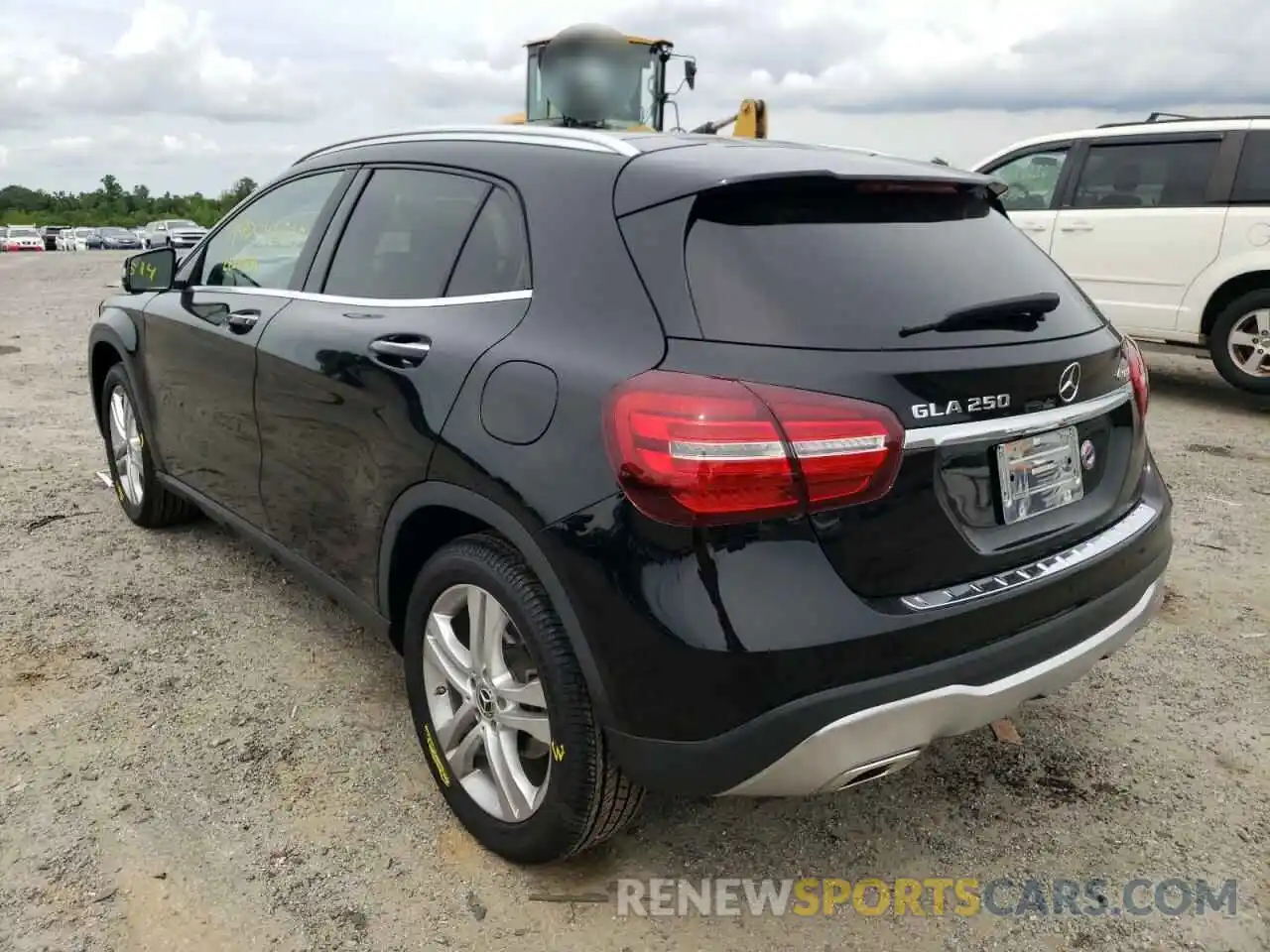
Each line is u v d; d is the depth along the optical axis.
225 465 3.72
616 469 2.05
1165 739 3.16
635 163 2.41
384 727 3.15
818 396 2.00
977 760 3.05
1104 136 8.15
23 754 2.95
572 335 2.28
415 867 2.54
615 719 2.13
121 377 4.53
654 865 2.58
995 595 2.19
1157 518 2.78
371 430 2.75
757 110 9.85
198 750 2.99
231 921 2.33
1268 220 7.23
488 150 2.82
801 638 1.96
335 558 3.09
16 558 4.37
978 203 2.76
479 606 2.47
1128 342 2.90
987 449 2.23
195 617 3.84
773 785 2.07
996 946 2.33
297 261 3.40
